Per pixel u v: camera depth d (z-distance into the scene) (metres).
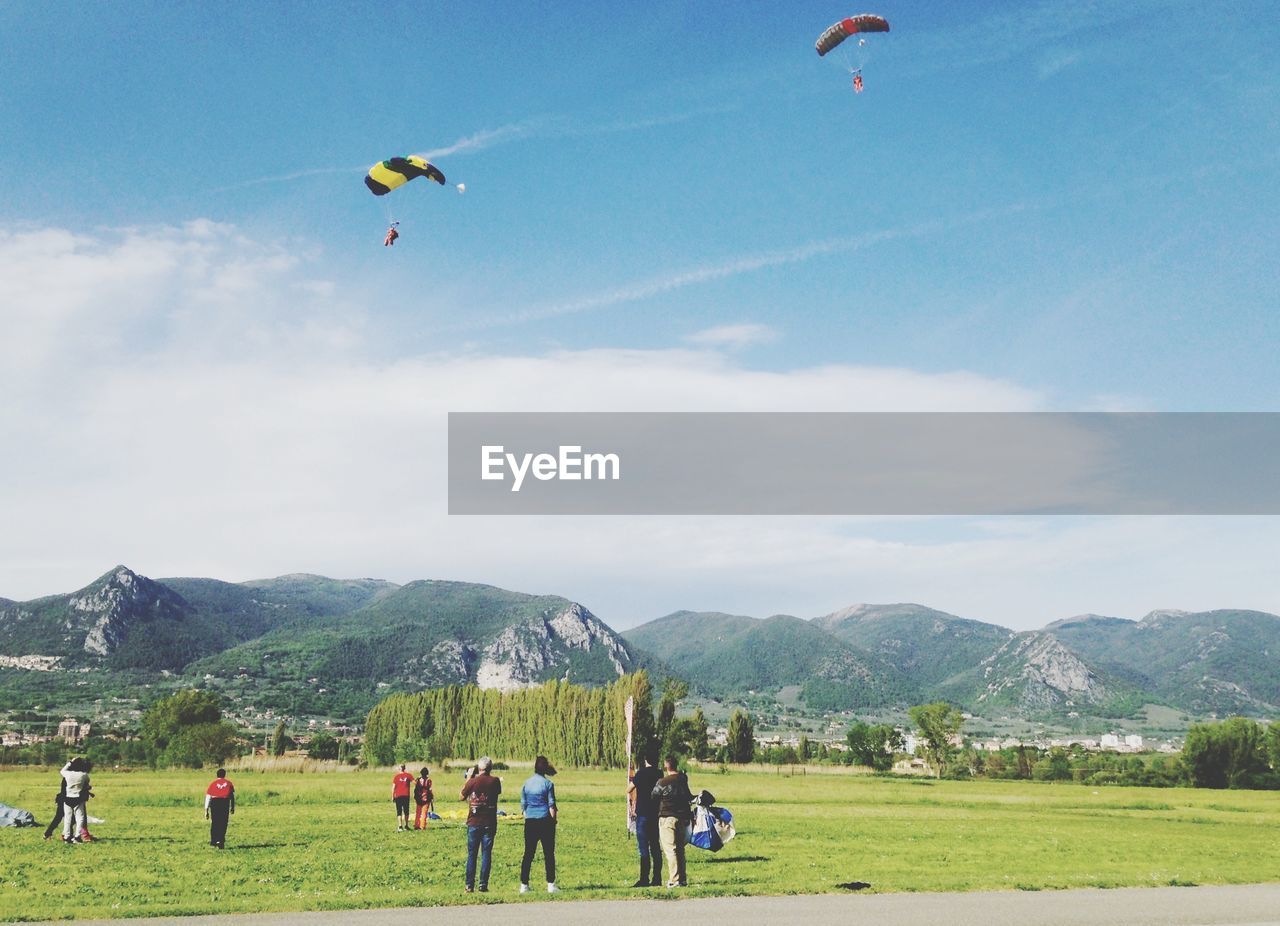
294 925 14.03
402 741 127.62
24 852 25.06
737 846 29.09
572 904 16.17
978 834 35.59
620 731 121.38
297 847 27.41
